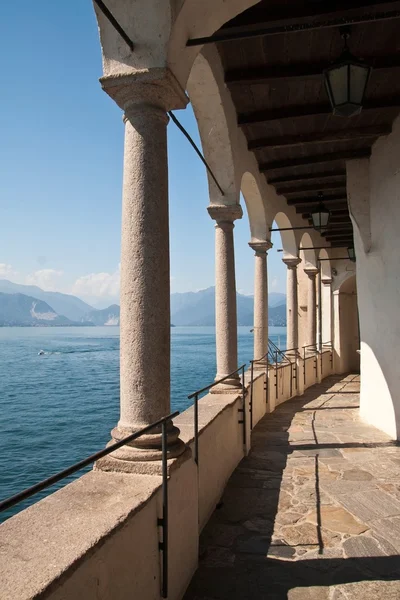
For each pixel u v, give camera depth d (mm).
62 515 2436
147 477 3008
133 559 2512
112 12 3307
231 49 5340
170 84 3297
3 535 2215
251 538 4078
